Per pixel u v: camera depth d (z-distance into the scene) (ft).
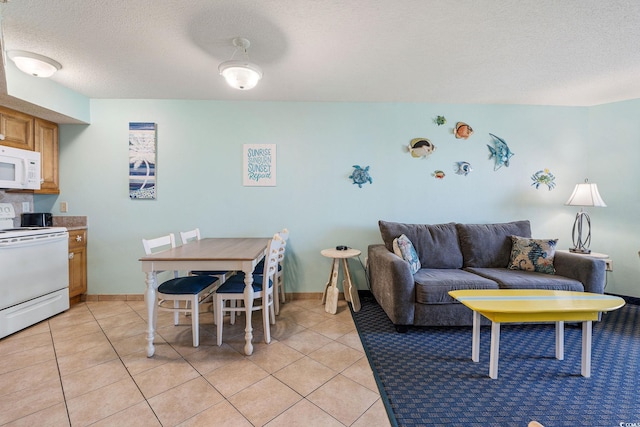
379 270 8.57
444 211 10.54
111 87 8.91
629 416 4.52
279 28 5.90
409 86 8.95
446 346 6.86
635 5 5.21
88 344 6.81
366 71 7.89
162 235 10.07
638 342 6.99
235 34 6.12
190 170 10.12
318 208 10.39
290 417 4.46
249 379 5.45
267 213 10.32
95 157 9.87
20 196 9.25
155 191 10.04
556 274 8.29
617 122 10.09
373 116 10.37
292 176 10.32
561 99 9.98
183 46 6.59
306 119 10.29
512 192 10.56
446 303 7.39
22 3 5.10
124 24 5.76
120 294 10.03
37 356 6.24
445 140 10.50
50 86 8.30
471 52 6.88
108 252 9.98
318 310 9.24
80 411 4.57
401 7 5.28
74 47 6.59
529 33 6.10
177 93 9.47
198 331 7.20
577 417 4.51
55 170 9.63
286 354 6.40
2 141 7.95
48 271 8.22
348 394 5.03
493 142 10.51
